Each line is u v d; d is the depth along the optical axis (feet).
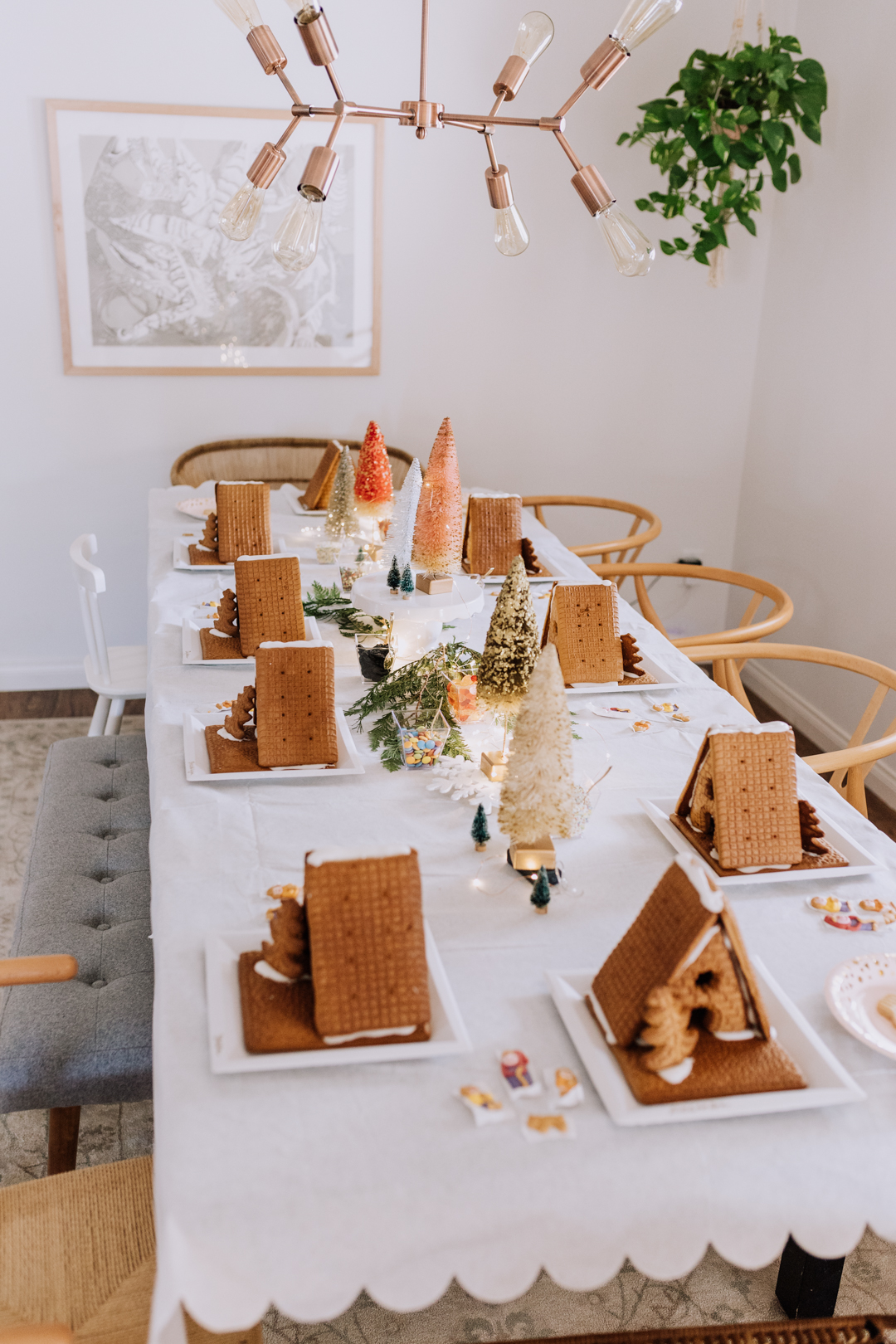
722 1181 3.19
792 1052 3.61
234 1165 3.12
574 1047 3.62
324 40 5.18
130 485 12.48
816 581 12.28
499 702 5.44
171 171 11.35
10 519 12.31
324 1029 3.48
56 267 11.44
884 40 10.54
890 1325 4.13
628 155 12.30
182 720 6.02
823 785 5.72
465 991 3.89
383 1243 3.03
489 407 13.03
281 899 4.34
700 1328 4.09
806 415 12.30
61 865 6.14
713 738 4.71
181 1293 2.93
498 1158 3.19
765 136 10.37
